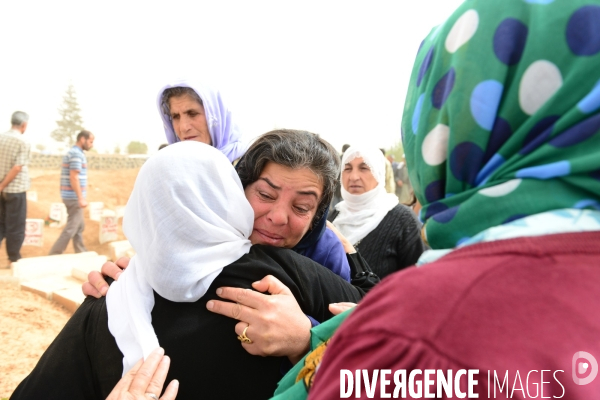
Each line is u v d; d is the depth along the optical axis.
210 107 2.69
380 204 3.09
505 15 0.65
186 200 1.13
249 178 1.41
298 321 1.14
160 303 1.17
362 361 0.54
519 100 0.62
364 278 1.75
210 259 1.15
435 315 0.50
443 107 0.70
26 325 4.24
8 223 6.38
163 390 1.11
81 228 7.29
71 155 6.87
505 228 0.57
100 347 1.14
